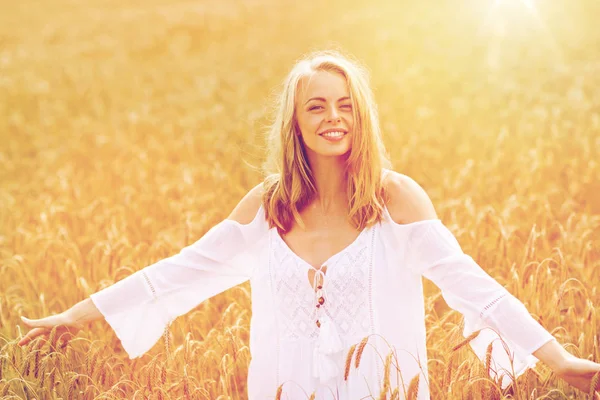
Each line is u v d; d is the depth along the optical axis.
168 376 3.51
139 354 3.27
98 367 3.38
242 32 24.45
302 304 3.02
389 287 3.00
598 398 2.59
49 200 7.46
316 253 3.05
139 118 12.30
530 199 5.96
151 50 22.08
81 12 32.06
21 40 24.33
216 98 13.77
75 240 6.12
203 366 3.60
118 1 36.03
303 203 3.08
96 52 21.88
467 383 3.05
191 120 11.57
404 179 3.06
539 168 6.85
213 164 8.68
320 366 2.96
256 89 14.41
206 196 6.77
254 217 3.21
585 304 4.13
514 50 16.22
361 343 2.85
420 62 15.86
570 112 9.91
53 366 3.52
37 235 6.01
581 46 15.88
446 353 3.48
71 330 3.32
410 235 2.97
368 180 2.97
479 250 4.67
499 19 19.66
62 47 22.86
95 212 6.63
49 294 4.89
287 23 25.31
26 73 18.02
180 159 9.63
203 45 22.75
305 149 3.09
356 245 2.99
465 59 15.93
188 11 30.12
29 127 12.55
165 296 3.22
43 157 10.53
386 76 14.43
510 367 3.10
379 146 3.06
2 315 4.23
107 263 4.84
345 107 2.97
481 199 6.54
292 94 3.04
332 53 3.31
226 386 3.41
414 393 2.75
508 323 2.80
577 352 3.50
